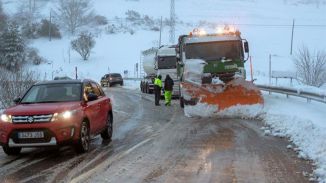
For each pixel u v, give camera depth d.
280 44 98.50
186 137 15.57
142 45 102.50
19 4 141.25
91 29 118.31
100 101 15.02
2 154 13.10
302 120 16.86
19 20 126.19
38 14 132.50
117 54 97.06
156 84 30.31
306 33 110.75
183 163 11.25
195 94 22.27
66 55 97.75
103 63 91.62
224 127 18.05
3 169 10.95
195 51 24.81
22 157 12.57
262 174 10.02
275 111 21.17
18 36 81.50
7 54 78.38
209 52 24.83
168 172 10.30
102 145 14.34
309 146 12.84
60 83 14.17
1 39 80.31
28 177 10.04
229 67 24.14
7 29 83.00
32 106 12.58
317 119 17.75
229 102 21.59
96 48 101.50
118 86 65.94
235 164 11.07
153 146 13.84
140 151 13.02
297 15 138.12
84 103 13.50
